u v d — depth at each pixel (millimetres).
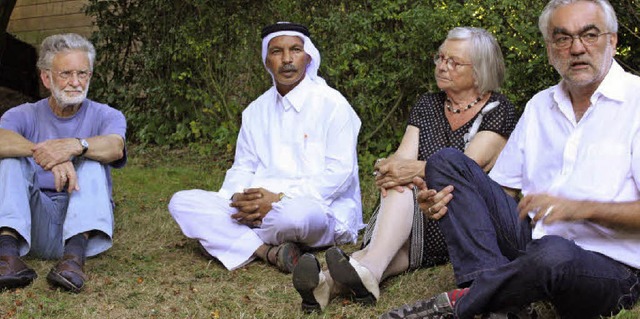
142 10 8328
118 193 5949
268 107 4406
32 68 11469
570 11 2764
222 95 7750
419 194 2836
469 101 3641
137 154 7902
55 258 4008
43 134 3941
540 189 2979
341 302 3266
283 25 4219
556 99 2920
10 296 3406
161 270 3945
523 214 2623
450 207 2756
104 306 3336
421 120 3740
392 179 3408
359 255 3400
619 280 2617
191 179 6578
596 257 2584
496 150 3555
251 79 7590
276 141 4309
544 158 2967
